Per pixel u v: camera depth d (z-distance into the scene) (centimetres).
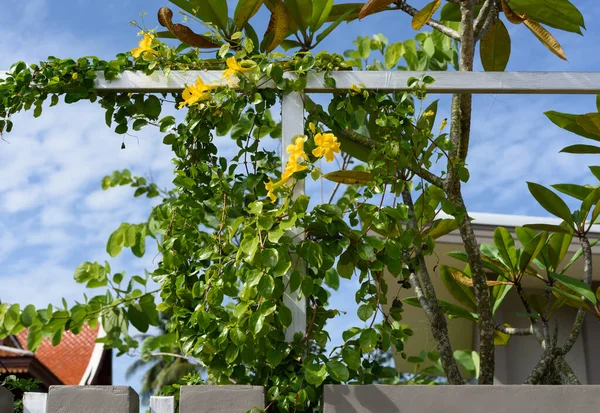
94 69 198
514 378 419
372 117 224
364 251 175
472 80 193
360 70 194
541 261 237
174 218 197
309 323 176
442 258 376
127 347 249
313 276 176
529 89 192
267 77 191
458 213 198
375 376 177
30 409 152
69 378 963
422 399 153
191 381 198
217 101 193
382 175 186
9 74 197
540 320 229
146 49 195
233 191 195
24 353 603
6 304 217
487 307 217
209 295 177
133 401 153
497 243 232
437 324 224
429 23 246
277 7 214
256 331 165
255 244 167
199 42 211
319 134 174
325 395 156
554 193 220
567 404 152
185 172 199
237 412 153
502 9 236
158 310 192
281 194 178
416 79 192
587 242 226
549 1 227
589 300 209
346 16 244
